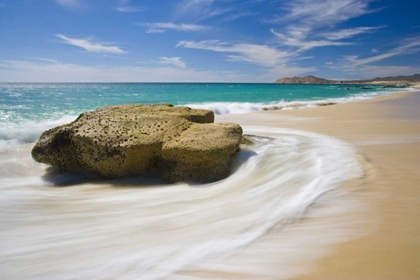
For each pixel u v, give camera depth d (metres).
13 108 14.11
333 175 3.94
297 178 4.11
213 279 1.97
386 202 2.98
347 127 8.77
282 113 13.82
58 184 4.98
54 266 2.44
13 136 7.56
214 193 4.12
